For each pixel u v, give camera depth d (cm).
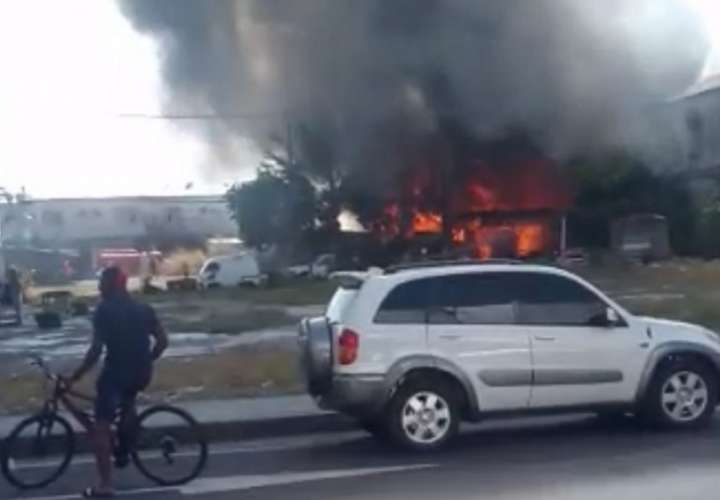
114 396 910
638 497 845
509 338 1104
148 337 918
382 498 873
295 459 1080
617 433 1150
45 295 4609
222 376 1623
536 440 1129
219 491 931
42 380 1677
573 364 1116
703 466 960
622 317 1138
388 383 1077
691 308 2452
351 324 1084
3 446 966
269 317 3041
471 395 1093
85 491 929
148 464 966
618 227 5456
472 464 1008
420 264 1143
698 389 1150
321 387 1097
